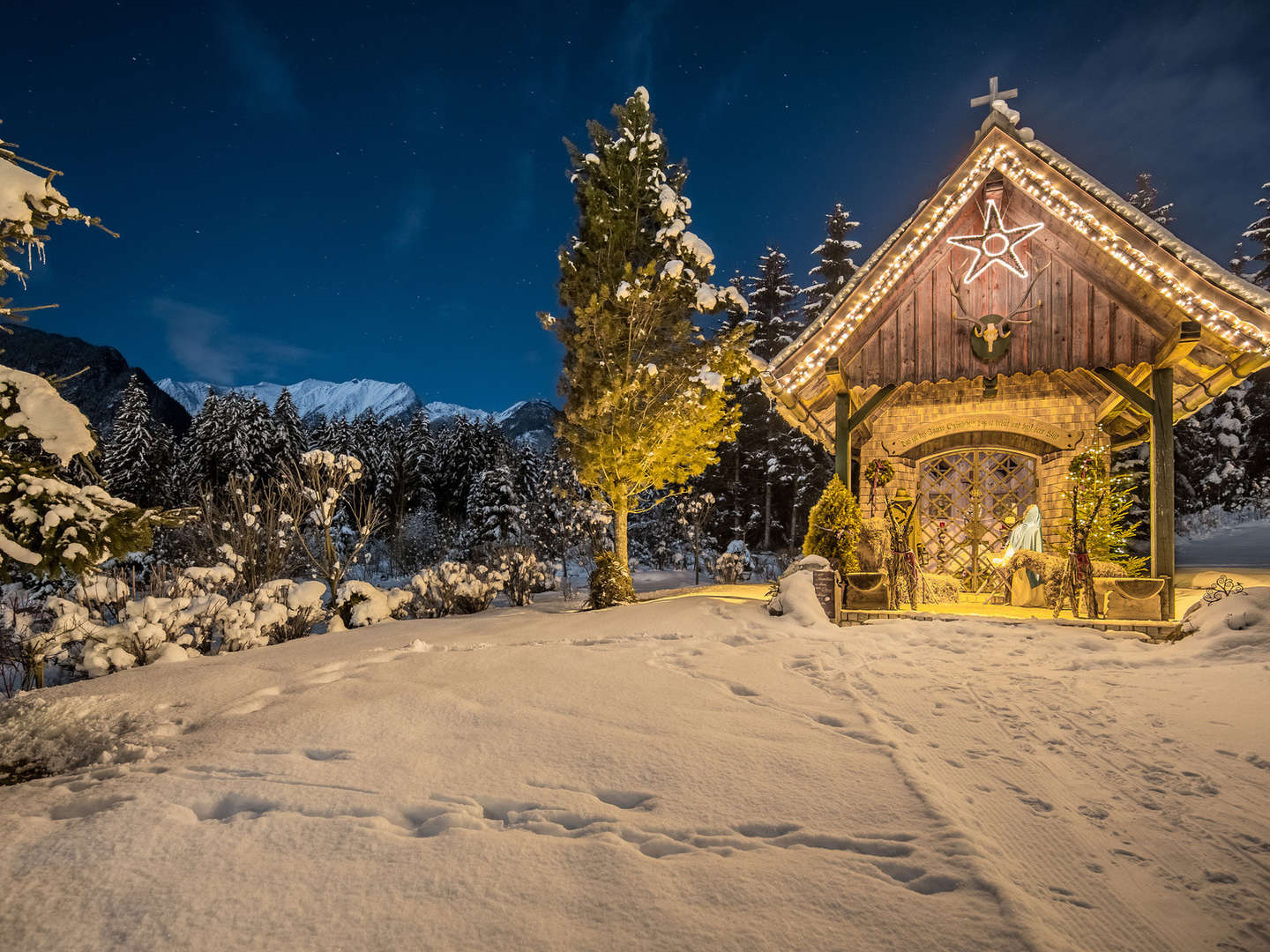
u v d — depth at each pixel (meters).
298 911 2.53
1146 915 2.63
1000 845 3.16
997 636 8.58
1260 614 7.42
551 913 2.50
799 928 2.40
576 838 3.08
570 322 15.20
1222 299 9.13
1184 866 3.01
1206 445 32.88
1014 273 10.73
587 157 15.58
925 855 2.90
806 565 10.45
